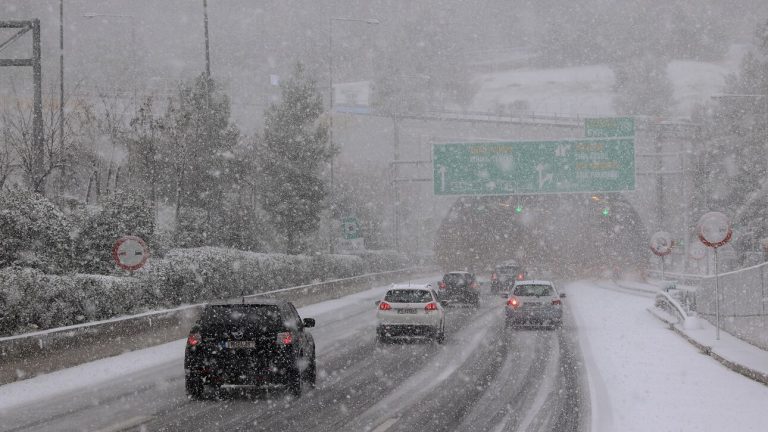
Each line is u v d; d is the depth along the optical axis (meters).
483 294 57.03
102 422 12.82
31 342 17.97
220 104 40.72
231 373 15.09
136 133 39.00
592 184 53.25
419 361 21.27
